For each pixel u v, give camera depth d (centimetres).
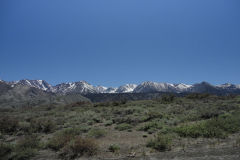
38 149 1030
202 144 967
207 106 2506
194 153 830
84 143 952
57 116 2536
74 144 967
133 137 1242
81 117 2209
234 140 999
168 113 2134
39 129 1606
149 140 1091
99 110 2970
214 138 1070
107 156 890
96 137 1281
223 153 802
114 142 1137
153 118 1880
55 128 1636
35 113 3094
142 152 910
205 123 1297
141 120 1814
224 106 2333
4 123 1590
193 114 1902
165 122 1655
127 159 826
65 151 938
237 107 2203
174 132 1264
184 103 3206
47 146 1081
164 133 1255
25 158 906
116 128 1559
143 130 1452
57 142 1056
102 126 1700
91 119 2053
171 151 891
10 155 903
